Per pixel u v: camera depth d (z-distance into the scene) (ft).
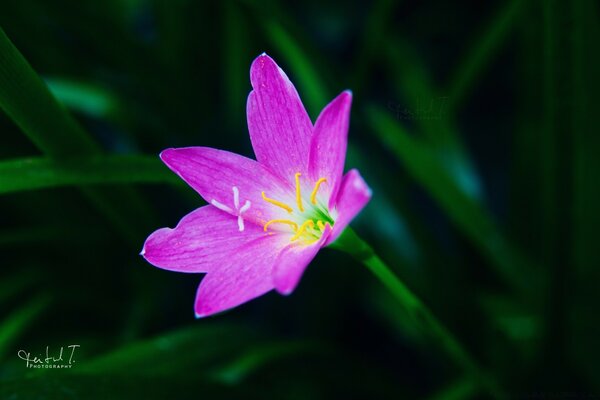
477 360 1.16
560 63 1.00
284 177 0.96
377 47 1.28
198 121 1.39
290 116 0.94
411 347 1.35
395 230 1.18
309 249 0.91
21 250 1.28
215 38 1.41
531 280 1.23
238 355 1.15
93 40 1.25
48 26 1.29
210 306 0.89
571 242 1.05
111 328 1.32
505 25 1.23
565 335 1.10
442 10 1.62
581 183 1.17
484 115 1.61
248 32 1.30
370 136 1.24
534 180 1.27
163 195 1.40
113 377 0.97
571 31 0.99
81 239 1.27
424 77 1.32
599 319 1.19
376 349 1.36
